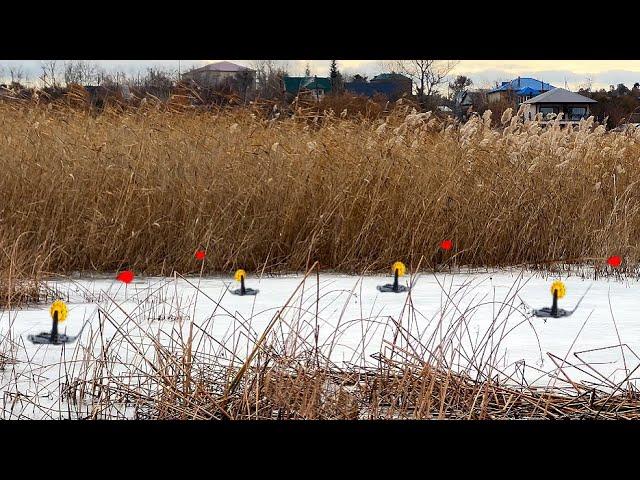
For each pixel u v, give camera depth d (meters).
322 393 11.45
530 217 26.83
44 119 28.16
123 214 24.94
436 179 27.09
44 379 12.90
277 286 22.47
